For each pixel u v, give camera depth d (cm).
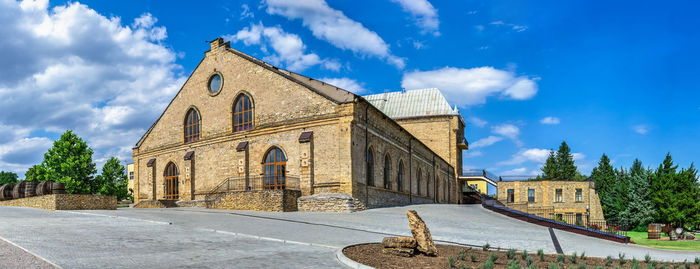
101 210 2817
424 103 6719
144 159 4559
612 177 9494
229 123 3747
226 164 3706
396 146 4078
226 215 2480
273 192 2875
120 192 5619
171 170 4272
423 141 6550
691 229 6106
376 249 1373
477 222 2594
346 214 2672
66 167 4816
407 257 1262
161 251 1217
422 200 4938
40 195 3003
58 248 1187
